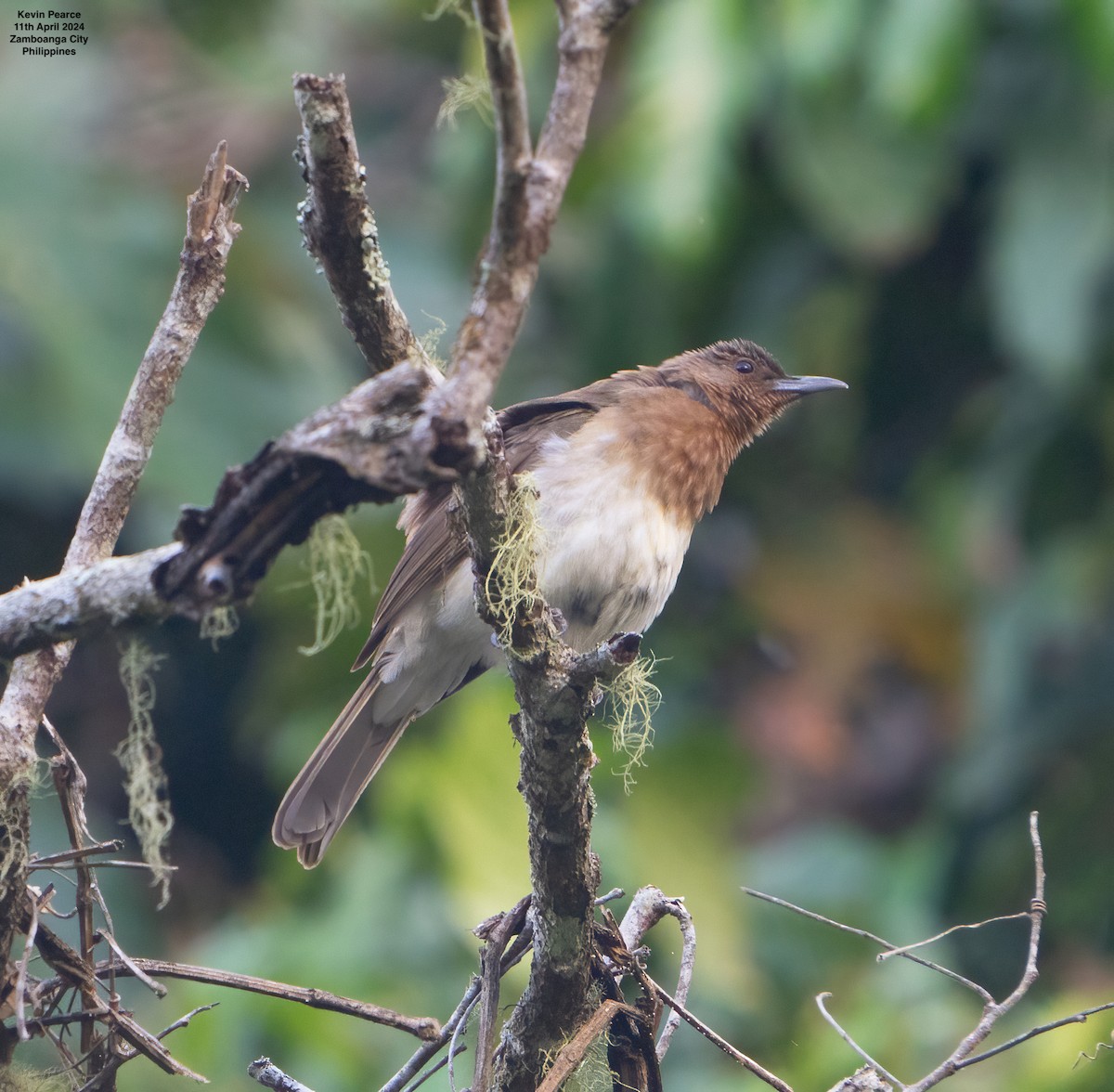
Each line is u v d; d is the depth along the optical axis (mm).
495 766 10195
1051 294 11094
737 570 13227
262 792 13383
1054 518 12109
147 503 11516
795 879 11641
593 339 11828
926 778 13008
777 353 12219
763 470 13234
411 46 14297
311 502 3717
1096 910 11188
